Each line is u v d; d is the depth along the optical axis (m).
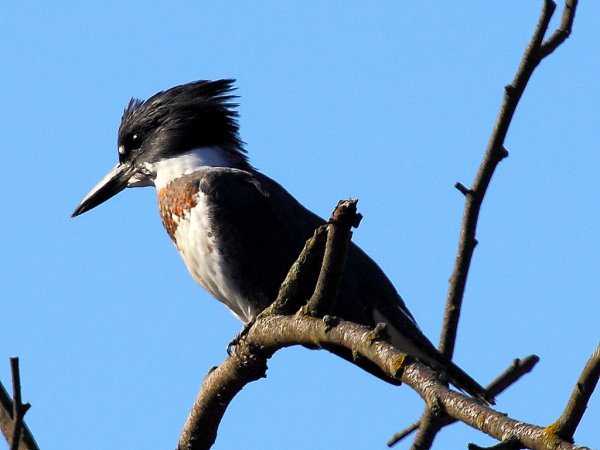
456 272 8.58
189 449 8.09
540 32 7.83
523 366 8.16
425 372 5.41
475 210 8.40
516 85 7.99
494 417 4.68
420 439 8.06
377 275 10.27
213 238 9.85
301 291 7.27
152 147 11.05
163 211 10.46
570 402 4.40
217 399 7.87
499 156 8.27
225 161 10.90
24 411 6.10
